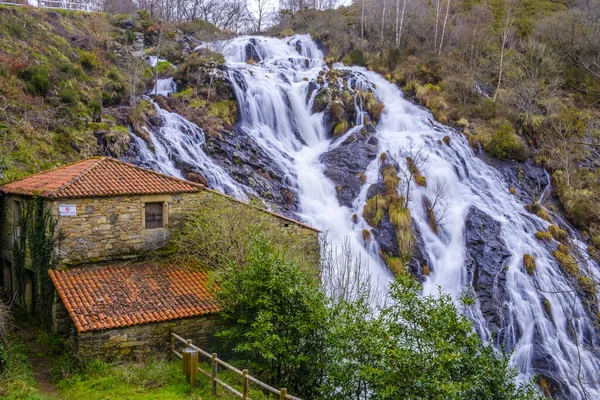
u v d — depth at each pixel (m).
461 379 11.07
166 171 31.12
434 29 57.09
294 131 41.59
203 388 14.78
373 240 30.59
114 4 58.62
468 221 33.53
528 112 45.44
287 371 15.05
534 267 30.22
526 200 38.34
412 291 12.46
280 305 14.85
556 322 27.53
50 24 39.78
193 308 17.38
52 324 18.30
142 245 19.72
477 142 42.50
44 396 13.88
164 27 49.97
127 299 17.27
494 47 55.28
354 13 64.12
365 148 39.06
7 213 21.72
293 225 21.39
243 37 56.50
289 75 47.12
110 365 15.64
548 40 55.47
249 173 33.88
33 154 27.20
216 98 39.91
